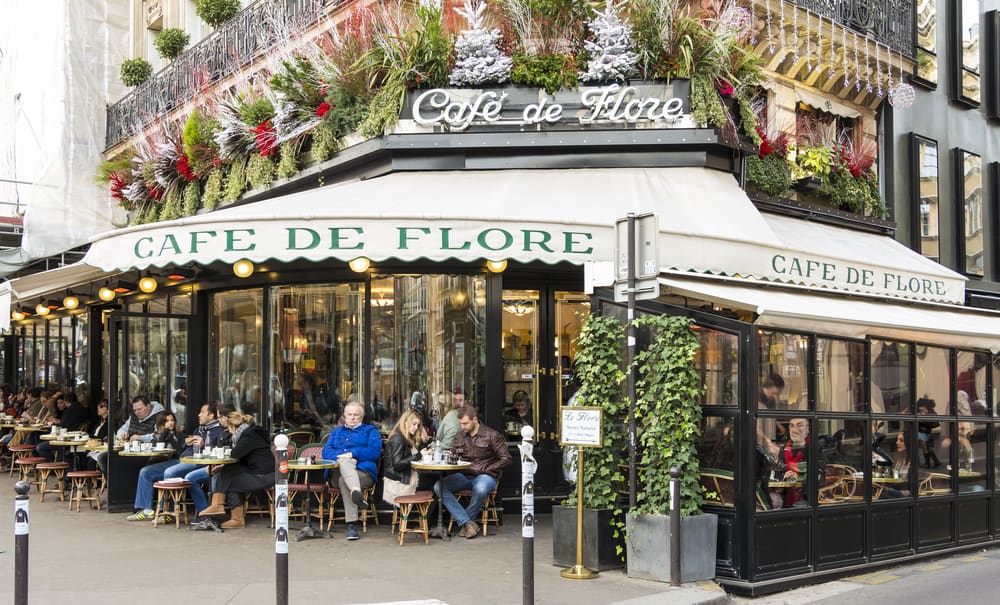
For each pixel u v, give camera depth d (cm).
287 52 1286
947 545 989
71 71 1980
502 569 822
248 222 934
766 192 1288
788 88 1398
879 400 915
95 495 1273
